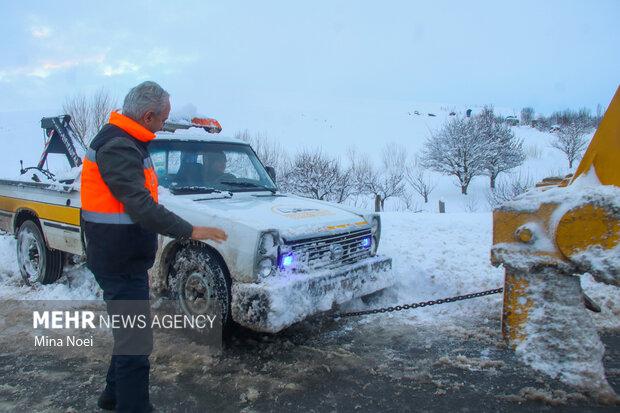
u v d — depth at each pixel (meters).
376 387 3.48
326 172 23.72
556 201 2.63
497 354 4.00
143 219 2.70
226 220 4.01
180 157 5.18
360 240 4.73
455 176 34.72
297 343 4.26
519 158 33.09
